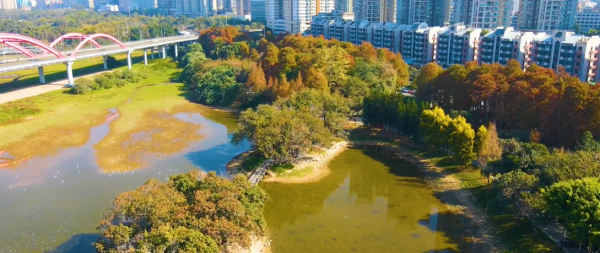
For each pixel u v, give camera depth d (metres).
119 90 154.62
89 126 112.88
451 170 83.69
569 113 81.44
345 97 119.00
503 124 95.06
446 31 172.88
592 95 79.69
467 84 100.62
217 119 121.88
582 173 58.62
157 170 86.12
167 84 165.38
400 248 59.41
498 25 199.12
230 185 57.72
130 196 53.44
